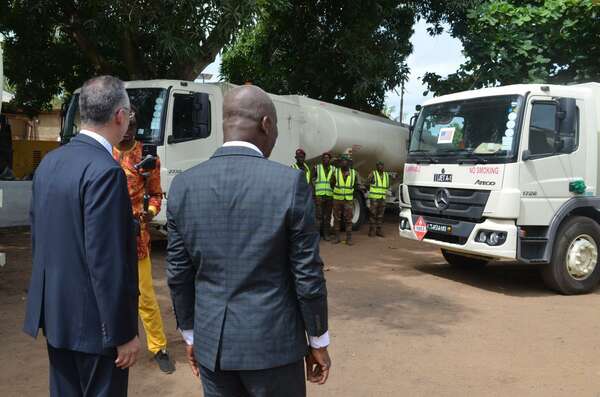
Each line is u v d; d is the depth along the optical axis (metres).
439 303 6.68
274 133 2.38
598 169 7.50
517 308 6.52
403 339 5.33
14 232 11.20
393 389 4.19
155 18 10.34
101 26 11.73
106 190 2.29
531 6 11.37
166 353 4.46
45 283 2.40
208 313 2.21
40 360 4.61
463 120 7.49
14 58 14.41
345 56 15.99
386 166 14.54
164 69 13.66
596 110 7.52
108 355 2.35
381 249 10.68
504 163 6.76
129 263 2.40
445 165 7.50
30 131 25.86
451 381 4.35
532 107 6.86
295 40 16.77
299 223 2.12
